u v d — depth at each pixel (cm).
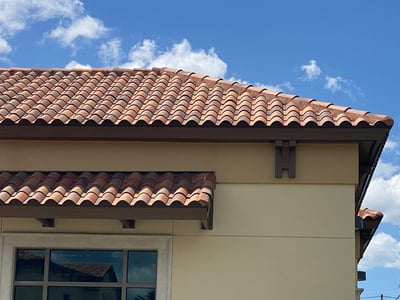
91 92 1323
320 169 1126
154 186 1097
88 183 1115
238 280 1099
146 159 1156
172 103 1235
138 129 1133
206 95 1281
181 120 1131
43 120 1142
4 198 1056
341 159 1126
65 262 1130
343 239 1107
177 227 1120
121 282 1114
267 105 1212
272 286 1096
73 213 1046
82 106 1227
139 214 1038
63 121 1141
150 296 1107
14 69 1464
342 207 1116
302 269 1099
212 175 1125
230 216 1123
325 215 1115
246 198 1129
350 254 1100
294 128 1104
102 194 1073
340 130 1098
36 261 1132
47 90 1331
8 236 1132
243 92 1295
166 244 1113
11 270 1123
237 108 1206
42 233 1129
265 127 1109
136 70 1452
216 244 1112
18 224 1140
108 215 1042
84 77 1419
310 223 1115
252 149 1141
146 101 1263
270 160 1135
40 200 1049
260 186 1132
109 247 1120
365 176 1232
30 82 1389
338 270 1096
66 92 1309
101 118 1160
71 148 1172
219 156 1145
